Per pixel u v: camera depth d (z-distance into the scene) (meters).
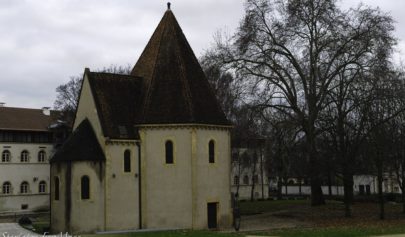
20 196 78.06
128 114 44.66
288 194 103.44
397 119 46.59
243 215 53.34
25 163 79.12
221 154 45.06
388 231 33.19
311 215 50.19
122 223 41.91
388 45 47.88
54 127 79.75
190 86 45.25
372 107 45.59
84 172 42.09
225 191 44.88
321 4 49.56
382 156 45.91
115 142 42.31
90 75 45.22
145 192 43.09
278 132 50.66
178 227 42.50
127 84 46.41
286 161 55.00
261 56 51.84
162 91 44.94
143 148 43.50
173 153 43.16
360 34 48.31
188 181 42.69
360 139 46.19
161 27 48.75
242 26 52.25
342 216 48.97
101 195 41.56
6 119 78.81
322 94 49.56
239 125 54.09
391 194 69.81
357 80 46.50
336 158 48.19
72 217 42.31
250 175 94.88
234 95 53.91
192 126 43.00
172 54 46.59
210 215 43.72
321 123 49.62
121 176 42.34
